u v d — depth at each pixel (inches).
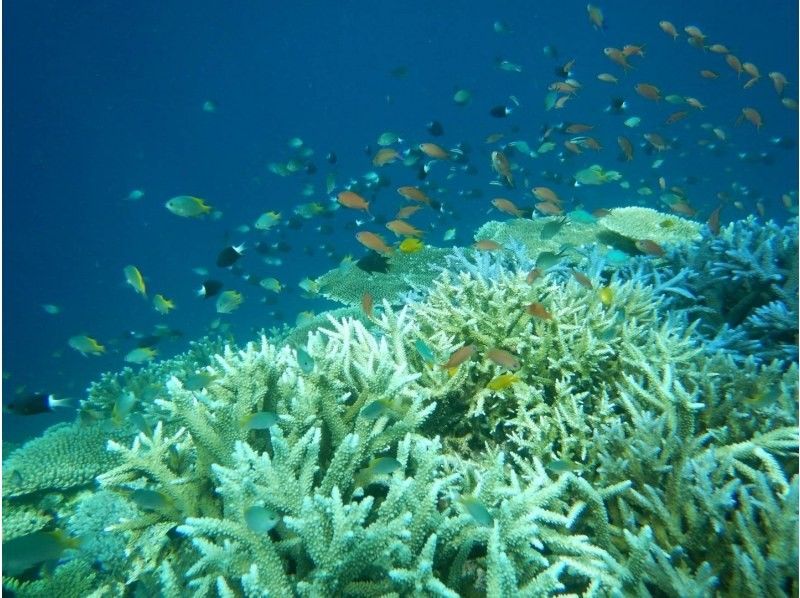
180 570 117.8
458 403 161.8
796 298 212.4
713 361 164.4
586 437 143.7
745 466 122.4
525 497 114.1
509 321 173.6
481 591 106.2
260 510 98.3
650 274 257.3
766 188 1590.8
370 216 521.3
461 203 1549.0
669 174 1568.7
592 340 164.1
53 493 239.9
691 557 111.1
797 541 100.5
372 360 147.6
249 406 131.1
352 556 97.4
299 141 581.6
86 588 157.2
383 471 116.6
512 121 2701.8
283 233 609.6
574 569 110.7
